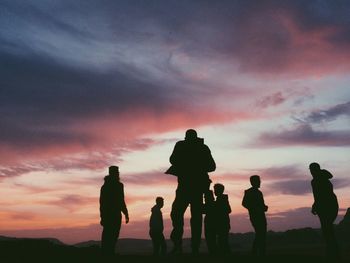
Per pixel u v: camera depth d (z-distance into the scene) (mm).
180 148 6348
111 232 9867
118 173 10242
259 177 9844
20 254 9219
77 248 10797
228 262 7285
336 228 38375
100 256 9125
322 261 7871
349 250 13234
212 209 9859
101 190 10039
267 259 7719
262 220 9523
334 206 8766
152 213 12055
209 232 9781
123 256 9320
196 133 6551
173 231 6266
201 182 6188
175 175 6328
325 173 9031
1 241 11047
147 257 8602
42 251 9719
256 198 9625
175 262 6148
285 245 34219
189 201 6141
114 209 9898
